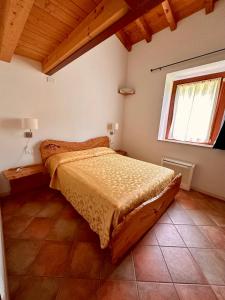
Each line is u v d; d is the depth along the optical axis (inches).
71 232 66.6
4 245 57.9
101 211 55.5
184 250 60.4
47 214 77.8
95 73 124.0
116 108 150.8
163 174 82.2
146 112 140.4
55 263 52.0
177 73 116.0
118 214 50.4
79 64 111.7
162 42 119.6
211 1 88.2
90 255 55.7
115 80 142.3
